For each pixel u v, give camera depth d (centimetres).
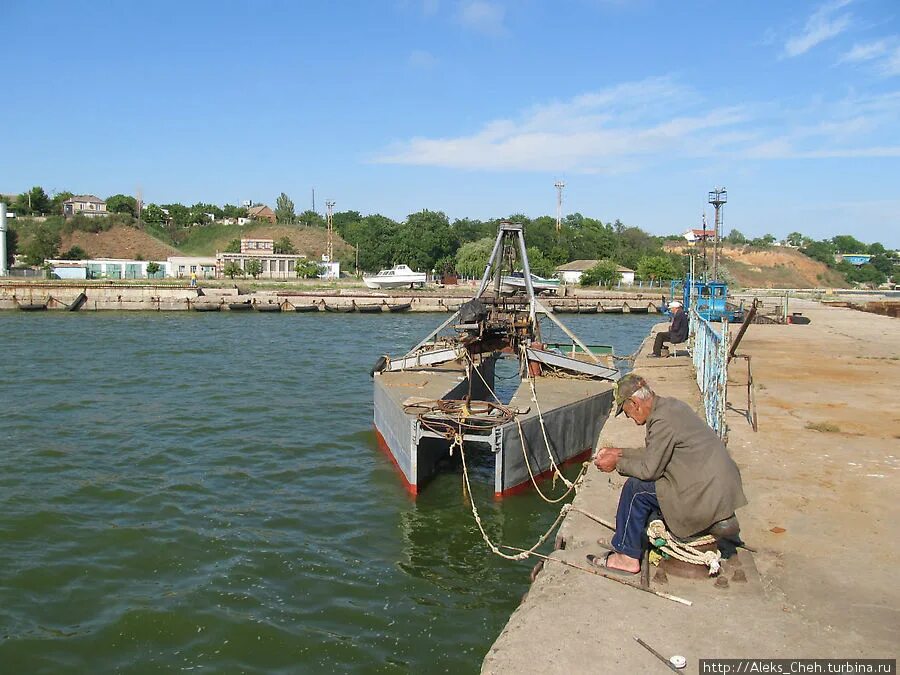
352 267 11656
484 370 2111
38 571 963
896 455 916
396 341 3900
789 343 2314
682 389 1547
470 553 1049
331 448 1614
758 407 1232
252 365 2859
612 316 6631
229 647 786
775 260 13662
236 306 6209
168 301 6172
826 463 880
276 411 1983
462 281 9606
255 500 1263
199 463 1479
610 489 845
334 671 742
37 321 4891
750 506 724
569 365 1777
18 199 12362
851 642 464
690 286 3425
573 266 10306
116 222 11612
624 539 579
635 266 11262
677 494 543
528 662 449
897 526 671
